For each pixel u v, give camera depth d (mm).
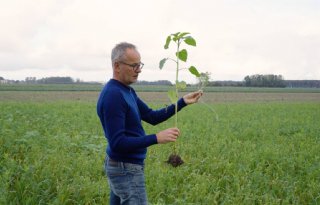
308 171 7602
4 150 8305
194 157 8797
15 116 16297
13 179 6258
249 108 28188
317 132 13781
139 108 4016
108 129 3455
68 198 5715
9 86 70812
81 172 7027
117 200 3910
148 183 6402
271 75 104125
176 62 4031
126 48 3531
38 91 56625
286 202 5965
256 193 6359
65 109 22578
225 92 67812
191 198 5922
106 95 3506
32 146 8492
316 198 6145
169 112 4117
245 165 7906
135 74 3586
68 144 9336
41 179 6227
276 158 8641
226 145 10180
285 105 33094
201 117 19312
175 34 3928
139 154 3637
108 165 3666
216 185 6609
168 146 9773
